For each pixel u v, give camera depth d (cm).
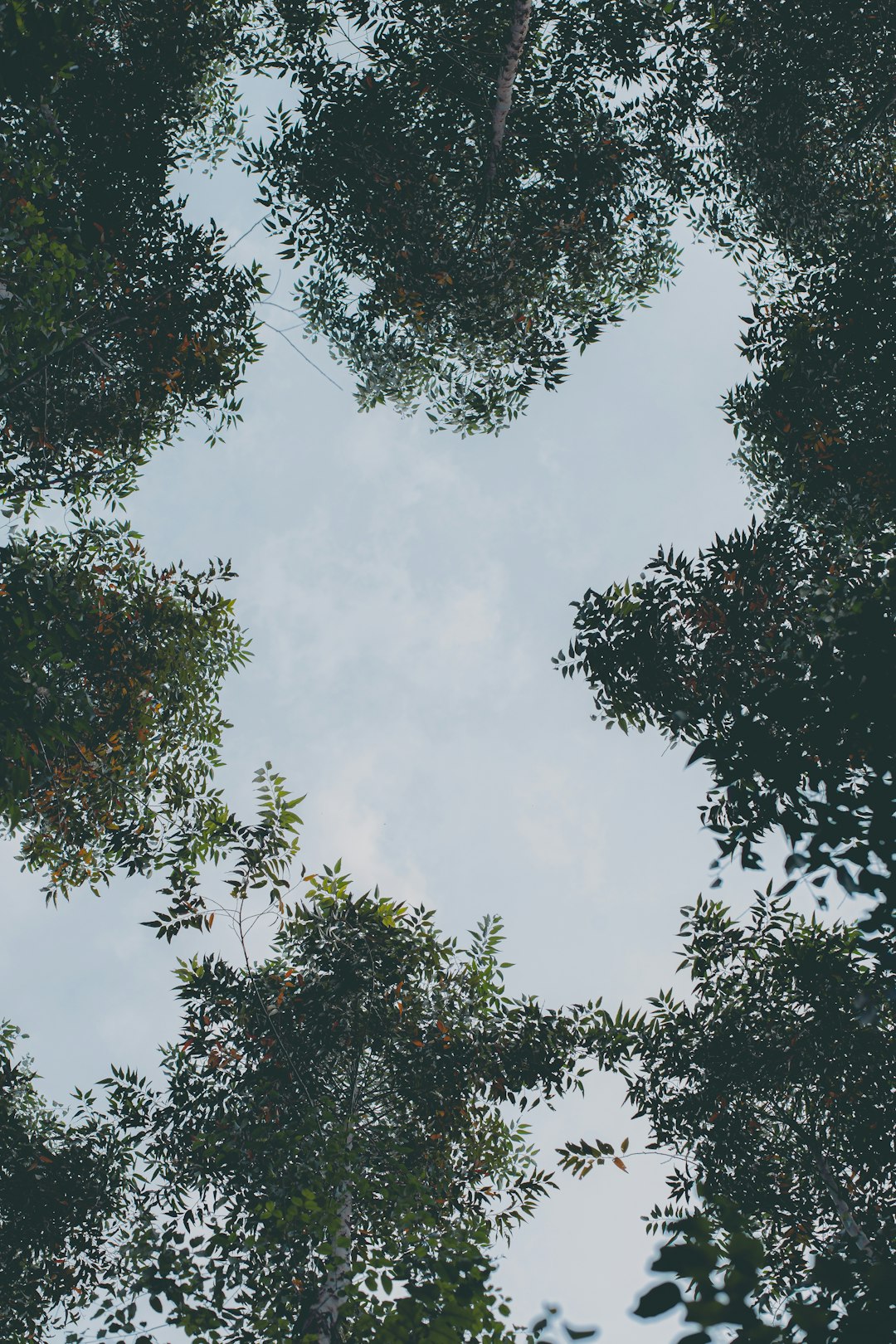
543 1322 231
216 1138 670
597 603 720
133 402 1008
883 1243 663
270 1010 787
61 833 1016
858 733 418
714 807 584
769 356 838
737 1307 231
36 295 702
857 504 767
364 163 1016
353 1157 636
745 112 1037
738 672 657
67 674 737
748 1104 839
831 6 942
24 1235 747
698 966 827
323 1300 597
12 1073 896
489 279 1093
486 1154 806
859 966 746
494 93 1052
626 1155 738
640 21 1016
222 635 1099
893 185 1027
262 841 775
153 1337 560
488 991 826
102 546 1033
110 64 980
